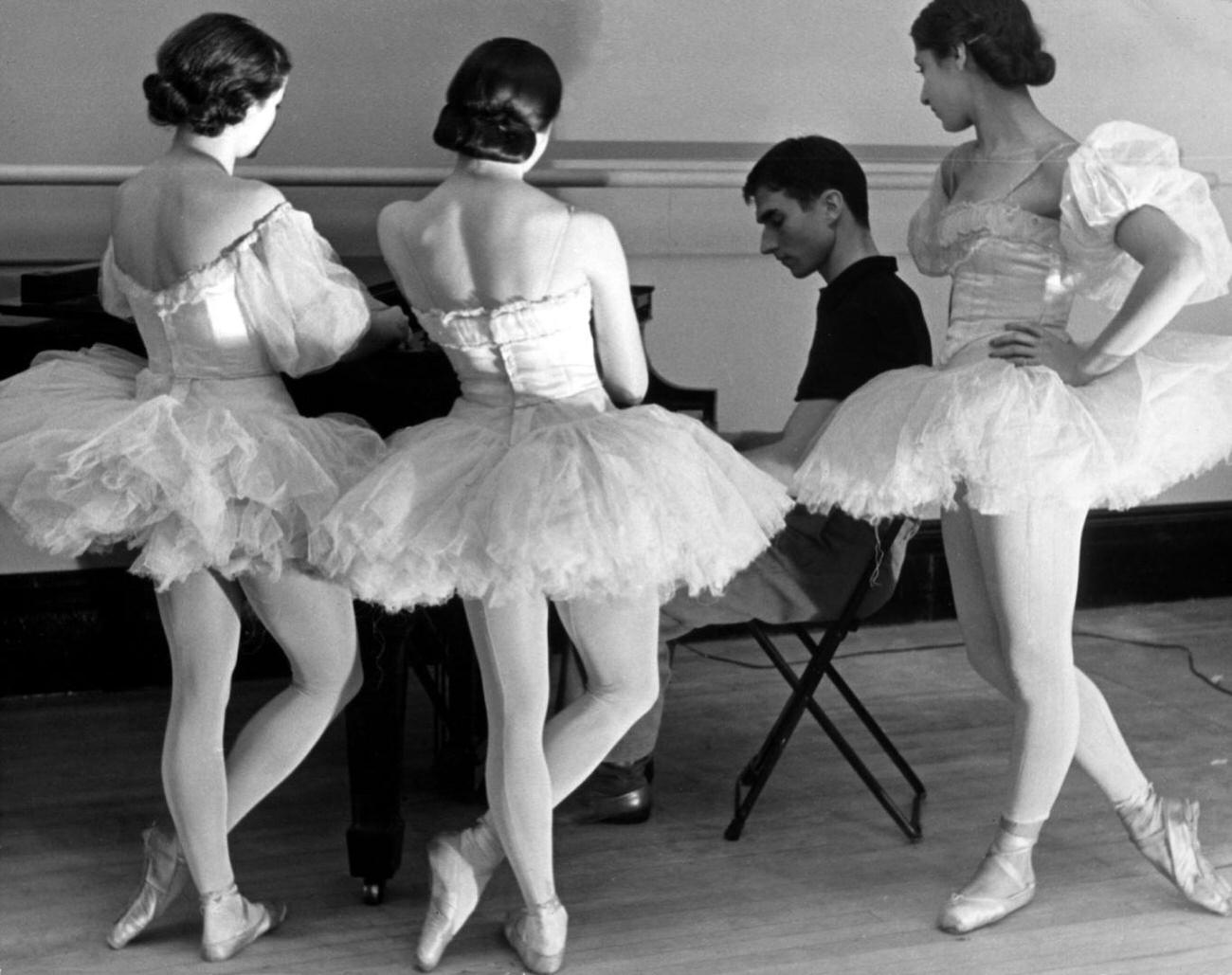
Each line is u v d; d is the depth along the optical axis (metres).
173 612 3.08
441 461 2.98
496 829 3.12
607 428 2.98
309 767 4.30
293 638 3.12
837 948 3.23
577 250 2.98
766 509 3.16
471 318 3.00
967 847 3.76
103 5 4.49
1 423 3.05
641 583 2.91
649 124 5.01
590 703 3.13
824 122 5.15
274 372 3.10
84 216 4.61
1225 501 6.01
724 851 3.74
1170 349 3.29
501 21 4.82
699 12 4.99
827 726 3.81
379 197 4.82
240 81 2.97
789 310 5.35
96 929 3.32
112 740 4.50
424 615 3.93
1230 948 3.23
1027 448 3.04
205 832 3.12
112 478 2.90
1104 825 3.85
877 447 3.23
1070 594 3.24
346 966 3.15
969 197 3.27
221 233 2.95
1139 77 5.22
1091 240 3.08
